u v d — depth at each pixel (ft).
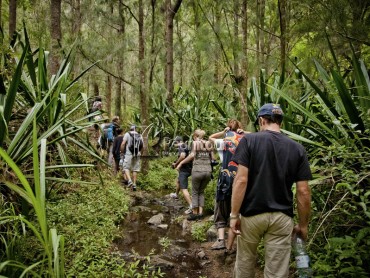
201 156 15.90
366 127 9.57
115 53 26.04
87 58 24.97
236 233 7.62
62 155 11.67
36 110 9.58
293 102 10.48
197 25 34.40
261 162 7.42
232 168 11.66
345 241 8.25
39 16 33.47
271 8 33.53
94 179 18.12
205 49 22.61
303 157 7.50
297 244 7.61
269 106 7.95
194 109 30.83
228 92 28.73
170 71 30.96
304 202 7.40
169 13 29.91
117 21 30.14
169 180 24.41
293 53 28.53
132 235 13.94
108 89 43.42
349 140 9.18
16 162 9.29
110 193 17.39
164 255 12.14
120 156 23.29
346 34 13.87
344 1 13.84
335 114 10.32
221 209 12.20
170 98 31.73
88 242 11.73
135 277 10.42
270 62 21.85
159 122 32.01
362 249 8.31
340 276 8.34
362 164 8.47
